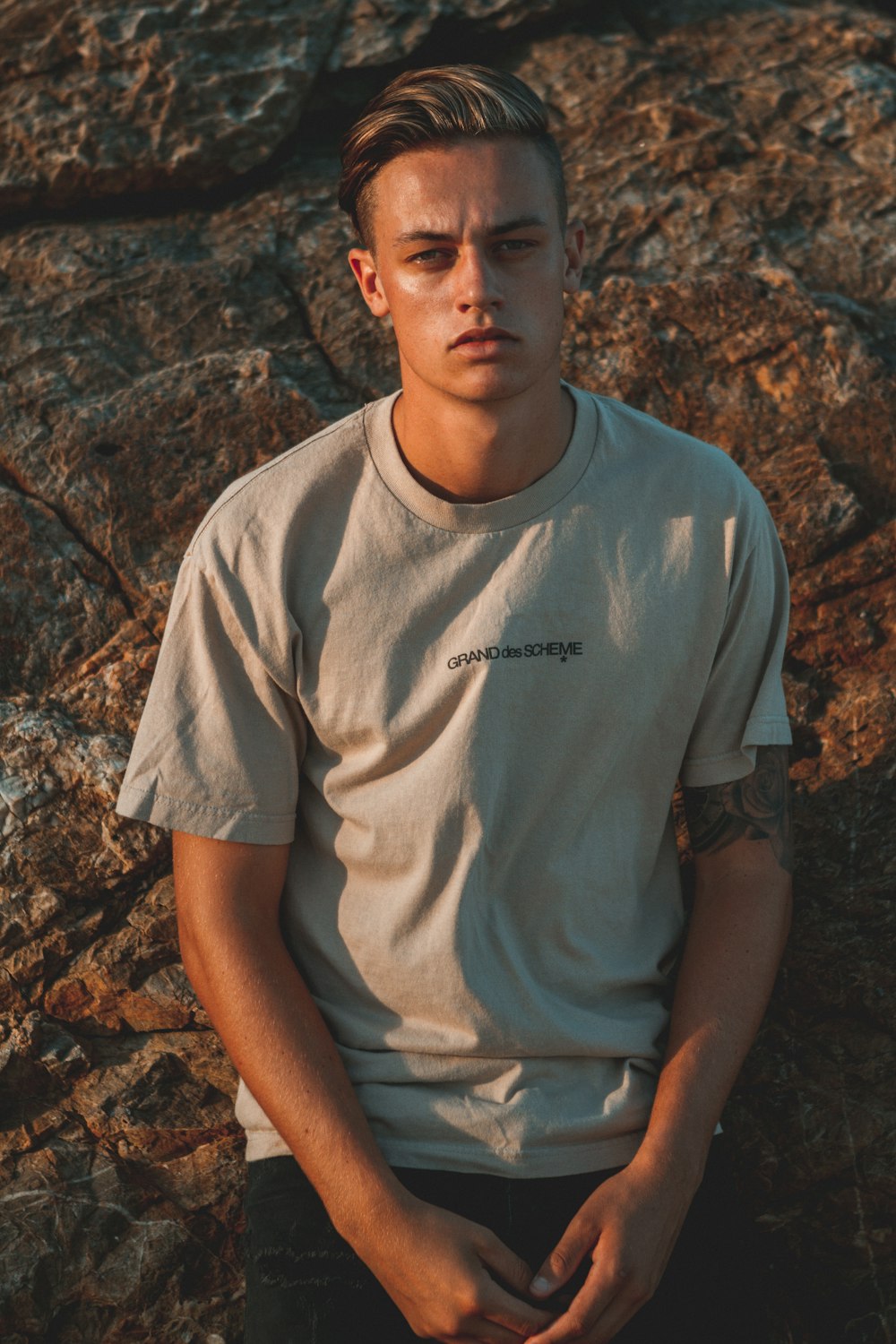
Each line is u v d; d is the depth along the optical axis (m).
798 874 2.15
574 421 1.75
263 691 1.73
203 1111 2.10
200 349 2.60
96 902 2.15
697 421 2.48
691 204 2.75
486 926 1.68
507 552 1.70
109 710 2.25
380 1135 1.66
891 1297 2.10
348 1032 1.72
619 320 2.57
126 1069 2.11
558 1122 1.64
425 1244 1.52
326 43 2.93
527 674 1.67
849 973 2.13
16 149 2.79
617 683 1.69
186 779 1.72
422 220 1.60
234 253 2.73
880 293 2.65
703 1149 1.63
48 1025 2.11
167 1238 2.06
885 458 2.43
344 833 1.75
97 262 2.72
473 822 1.66
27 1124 2.09
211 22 2.90
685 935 2.03
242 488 1.77
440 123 1.59
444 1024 1.68
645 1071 1.72
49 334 2.61
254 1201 1.71
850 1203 2.10
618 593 1.70
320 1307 1.60
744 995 1.72
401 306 1.64
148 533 2.41
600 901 1.73
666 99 2.91
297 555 1.73
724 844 1.81
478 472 1.69
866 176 2.81
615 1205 1.56
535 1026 1.66
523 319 1.61
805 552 2.32
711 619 1.73
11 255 2.75
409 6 2.95
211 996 1.70
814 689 2.24
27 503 2.41
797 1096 2.12
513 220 1.59
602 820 1.73
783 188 2.78
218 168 2.80
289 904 1.80
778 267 2.63
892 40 3.03
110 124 2.80
